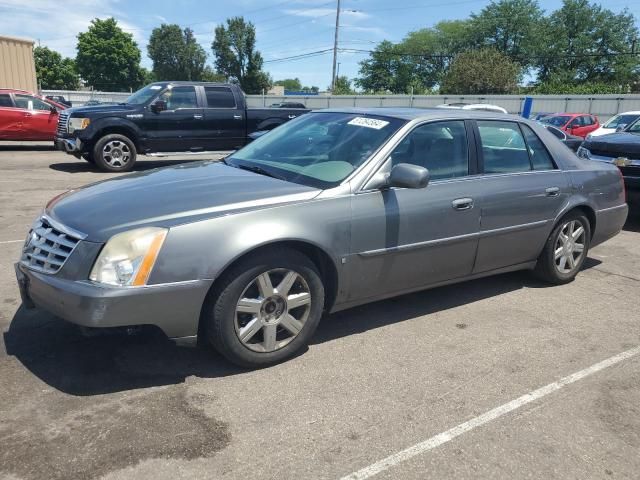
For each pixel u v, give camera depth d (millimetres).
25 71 20625
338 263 3613
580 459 2746
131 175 4156
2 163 13219
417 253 4012
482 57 54281
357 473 2572
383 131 4070
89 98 47969
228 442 2752
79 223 3154
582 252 5359
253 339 3441
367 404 3141
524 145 4832
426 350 3844
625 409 3199
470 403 3197
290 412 3029
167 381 3293
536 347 3955
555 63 68500
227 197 3398
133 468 2539
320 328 4141
